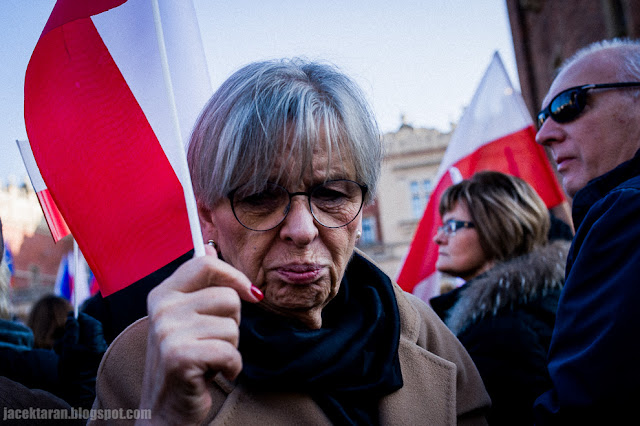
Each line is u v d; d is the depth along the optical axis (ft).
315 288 3.33
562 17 27.30
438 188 9.47
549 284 5.25
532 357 4.74
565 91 4.79
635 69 4.50
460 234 6.50
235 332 2.54
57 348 6.84
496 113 9.13
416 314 4.53
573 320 3.32
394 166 83.20
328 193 3.36
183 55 4.10
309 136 3.21
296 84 3.39
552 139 4.99
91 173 3.84
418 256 9.45
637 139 4.46
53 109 3.83
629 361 2.92
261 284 3.36
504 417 4.70
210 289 2.60
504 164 8.85
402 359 4.14
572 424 3.15
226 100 3.43
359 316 3.95
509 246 6.15
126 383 3.61
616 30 20.39
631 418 2.91
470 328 5.34
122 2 3.58
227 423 3.37
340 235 3.41
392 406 3.81
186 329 2.51
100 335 6.35
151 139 3.88
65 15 3.51
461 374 4.49
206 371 2.56
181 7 4.16
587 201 4.10
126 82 3.90
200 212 3.76
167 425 2.56
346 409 3.54
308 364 3.37
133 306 6.07
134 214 3.83
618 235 3.21
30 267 89.15
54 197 3.81
